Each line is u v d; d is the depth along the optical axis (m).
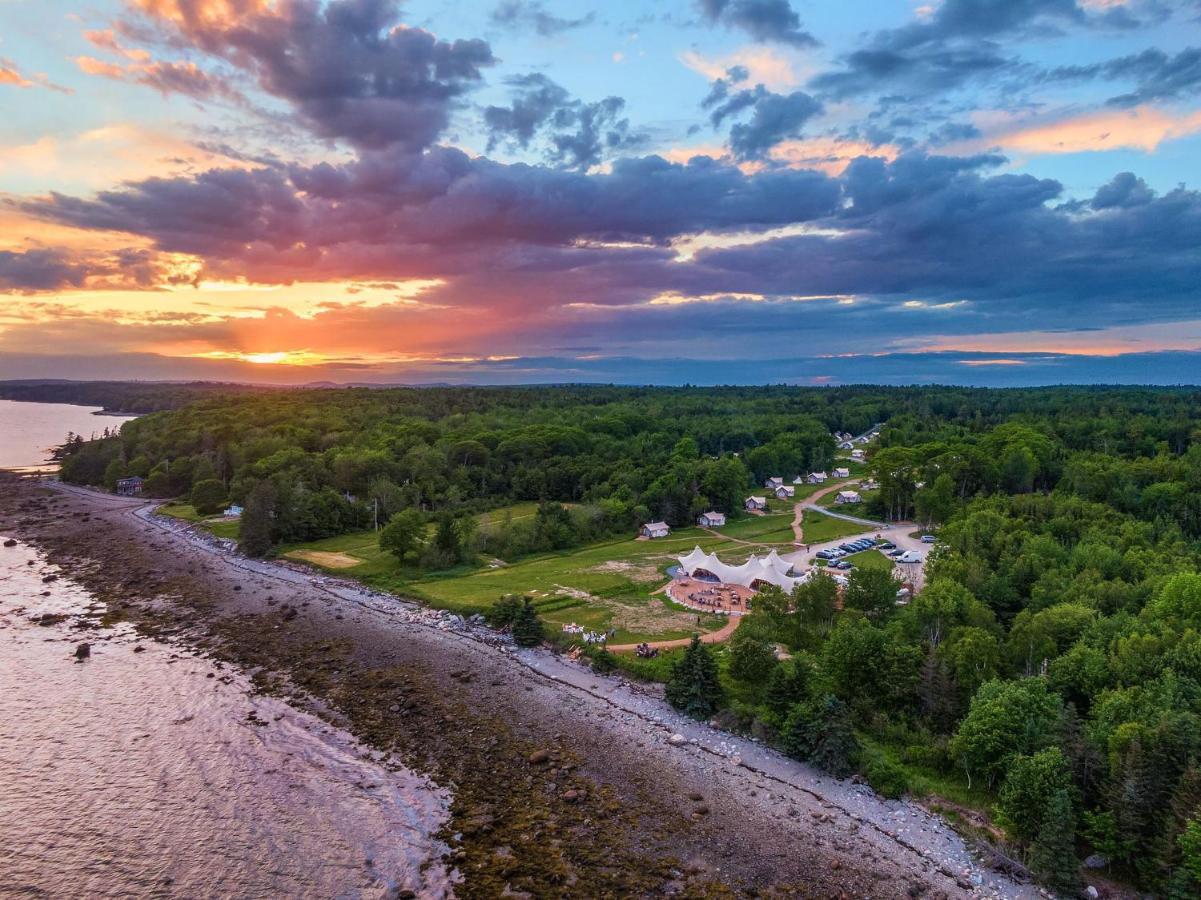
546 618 95.62
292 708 71.19
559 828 52.88
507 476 191.50
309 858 49.59
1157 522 117.06
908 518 167.75
